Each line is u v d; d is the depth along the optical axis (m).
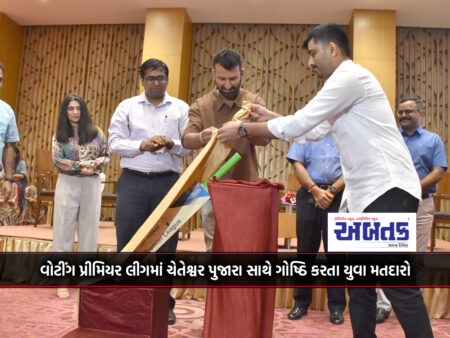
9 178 2.65
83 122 2.88
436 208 3.98
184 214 1.38
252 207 1.41
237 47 7.18
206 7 6.66
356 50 6.27
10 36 7.52
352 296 1.49
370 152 1.45
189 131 2.07
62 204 2.82
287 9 6.55
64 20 7.52
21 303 2.68
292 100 6.95
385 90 6.20
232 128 1.55
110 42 7.56
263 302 1.41
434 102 6.71
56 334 2.05
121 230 2.28
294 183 4.56
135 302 1.21
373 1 6.14
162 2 6.59
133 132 2.40
